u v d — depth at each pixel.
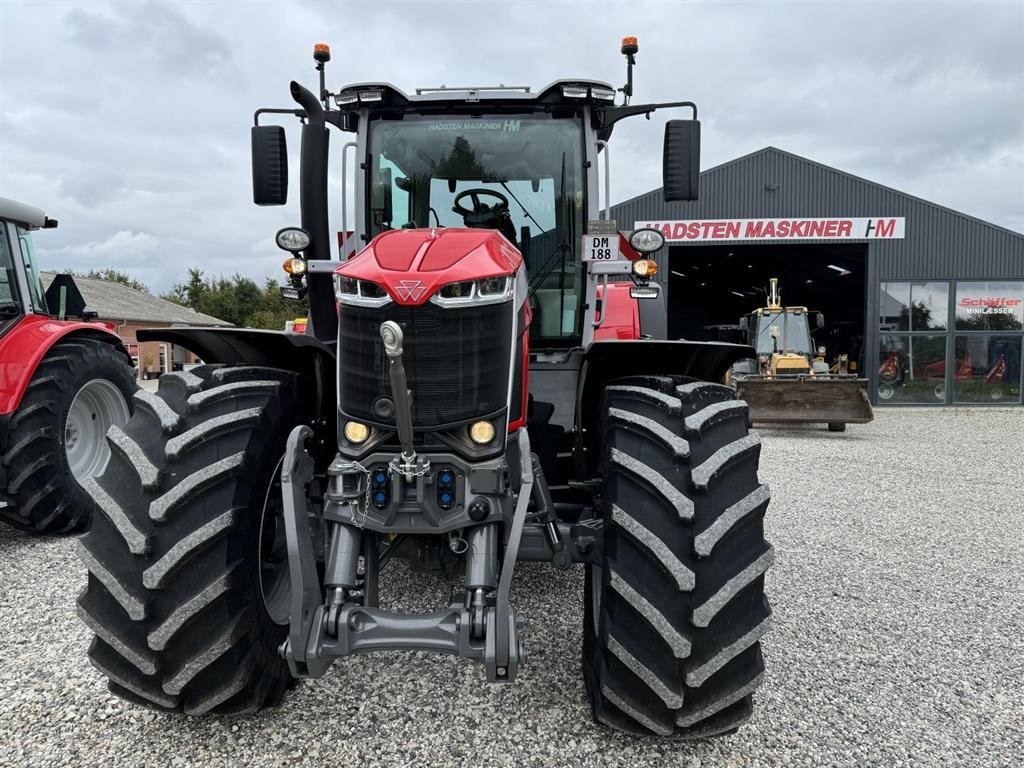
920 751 2.36
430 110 3.44
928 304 18.56
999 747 2.39
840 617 3.50
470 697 2.59
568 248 3.45
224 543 2.11
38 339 4.66
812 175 18.22
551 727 2.41
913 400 18.77
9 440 4.42
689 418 2.26
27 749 2.29
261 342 2.63
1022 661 3.04
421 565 2.46
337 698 2.58
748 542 2.16
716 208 18.34
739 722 2.20
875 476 7.60
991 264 18.28
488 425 2.18
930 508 5.98
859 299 27.78
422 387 2.15
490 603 2.11
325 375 2.82
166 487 2.10
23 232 4.96
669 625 2.02
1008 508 6.00
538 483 2.48
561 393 3.07
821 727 2.48
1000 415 16.11
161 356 31.27
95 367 5.07
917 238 18.36
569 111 3.42
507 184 3.45
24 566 4.17
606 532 2.22
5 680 2.74
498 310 2.21
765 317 15.70
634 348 2.58
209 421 2.20
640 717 2.11
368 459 2.19
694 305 33.28
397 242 2.34
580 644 3.01
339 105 3.41
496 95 3.36
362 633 2.05
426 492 2.14
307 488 2.63
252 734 2.36
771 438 11.29
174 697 2.14
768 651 3.09
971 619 3.49
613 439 2.33
